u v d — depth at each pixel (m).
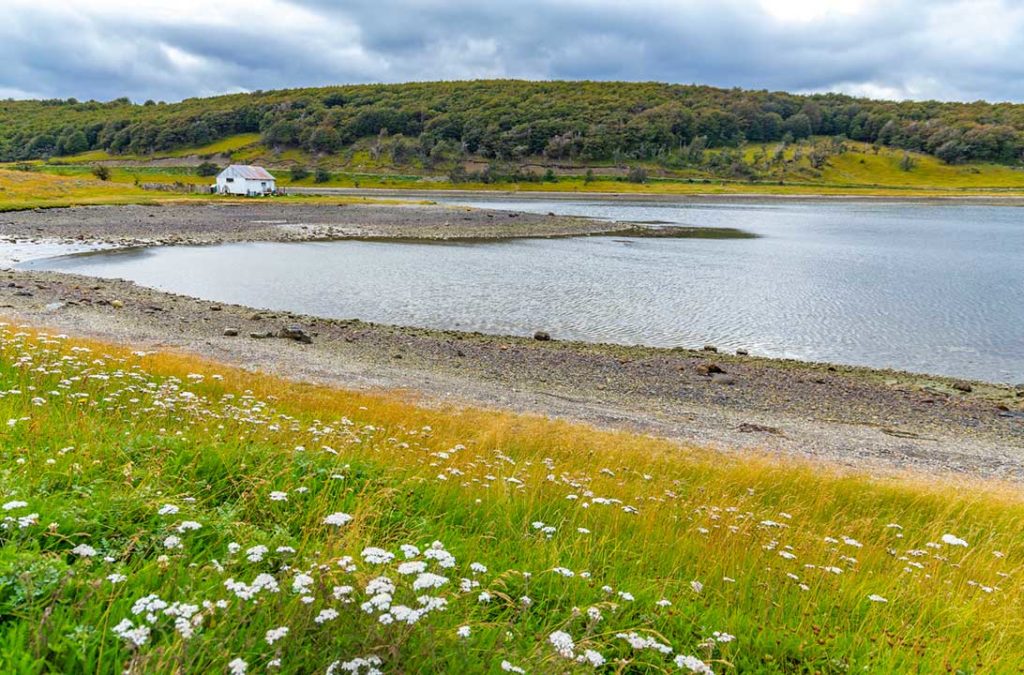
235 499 6.02
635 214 112.00
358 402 15.59
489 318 35.16
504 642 4.12
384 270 49.41
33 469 5.53
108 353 17.09
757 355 29.67
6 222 68.62
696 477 12.27
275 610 3.94
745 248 68.12
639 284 45.66
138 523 4.91
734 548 6.50
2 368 10.88
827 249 68.38
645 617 4.78
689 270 52.16
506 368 24.88
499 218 91.81
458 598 4.41
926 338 32.84
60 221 71.75
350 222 82.88
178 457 6.58
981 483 15.43
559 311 37.12
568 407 20.03
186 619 3.37
